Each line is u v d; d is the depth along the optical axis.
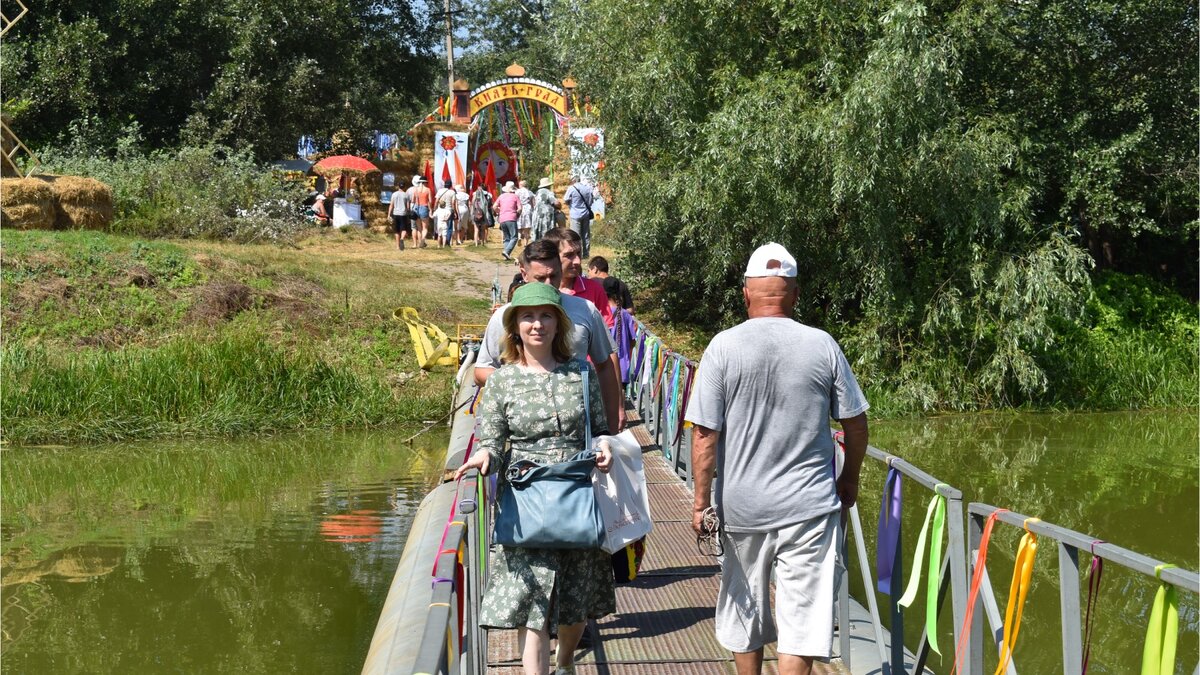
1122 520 10.51
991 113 20.00
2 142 24.19
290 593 8.70
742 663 4.28
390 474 13.27
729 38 19.16
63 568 9.38
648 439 11.41
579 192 22.34
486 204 30.08
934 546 4.50
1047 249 18.00
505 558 4.38
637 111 19.89
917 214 18.89
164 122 34.59
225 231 26.06
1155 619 3.04
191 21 33.69
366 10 41.56
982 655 4.11
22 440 15.16
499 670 5.18
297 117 36.50
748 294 4.29
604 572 4.54
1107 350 20.17
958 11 18.30
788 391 4.05
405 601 6.20
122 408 15.86
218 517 11.14
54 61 30.55
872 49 17.59
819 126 17.03
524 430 4.37
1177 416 18.09
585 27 20.53
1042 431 16.34
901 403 17.89
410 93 44.78
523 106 37.34
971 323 18.52
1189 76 21.41
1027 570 3.74
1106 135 21.53
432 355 17.48
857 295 20.20
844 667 5.33
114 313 18.94
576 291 8.45
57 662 7.26
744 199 18.67
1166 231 23.02
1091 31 21.11
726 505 4.15
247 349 17.06
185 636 7.77
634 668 5.31
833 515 4.09
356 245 28.22
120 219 24.86
